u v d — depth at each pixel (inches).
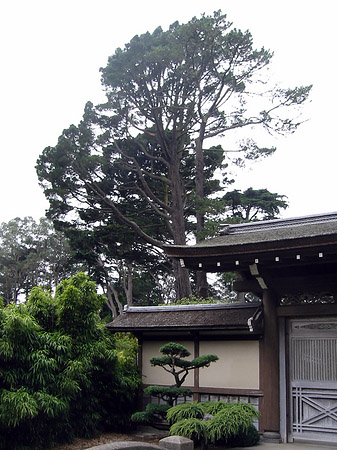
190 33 992.9
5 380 375.2
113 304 1617.9
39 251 2223.2
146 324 503.8
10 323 377.1
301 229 456.8
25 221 2309.3
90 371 440.5
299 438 434.3
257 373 457.1
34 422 384.2
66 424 412.2
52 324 449.1
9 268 2230.6
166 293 1707.7
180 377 492.1
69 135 1099.3
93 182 1099.9
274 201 1587.1
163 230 1192.8
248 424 382.0
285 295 461.1
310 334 448.1
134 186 1171.3
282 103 1101.1
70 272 2162.9
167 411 405.4
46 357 396.2
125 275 1768.0
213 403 417.4
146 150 1157.7
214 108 1112.2
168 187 1208.8
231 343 474.9
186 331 491.8
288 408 442.6
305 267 451.2
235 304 488.4
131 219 1173.1
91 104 1110.4
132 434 473.1
